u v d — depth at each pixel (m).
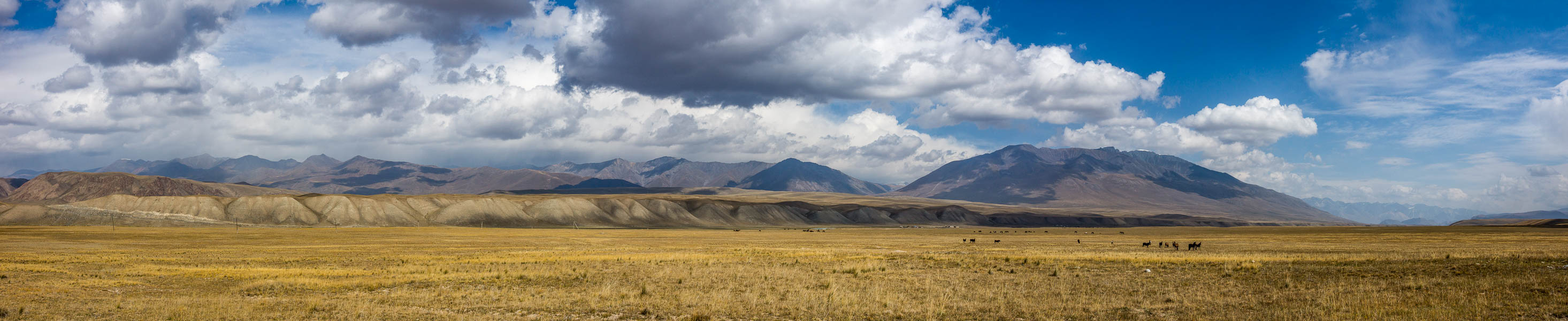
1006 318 29.53
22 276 45.44
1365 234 180.62
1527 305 28.33
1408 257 51.03
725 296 35.22
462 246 105.19
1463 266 40.81
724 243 121.12
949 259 57.72
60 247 100.31
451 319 29.12
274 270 51.94
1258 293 35.28
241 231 183.25
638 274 46.25
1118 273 45.22
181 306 31.73
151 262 62.03
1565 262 40.56
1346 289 35.09
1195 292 35.88
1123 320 29.22
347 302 33.59
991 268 50.28
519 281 43.72
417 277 45.66
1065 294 35.84
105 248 97.06
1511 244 101.88
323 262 63.78
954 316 30.11
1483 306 28.77
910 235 198.62
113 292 38.44
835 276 45.03
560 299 35.03
